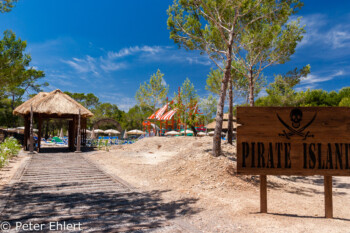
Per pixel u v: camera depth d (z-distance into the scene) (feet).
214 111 117.60
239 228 13.58
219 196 20.84
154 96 106.01
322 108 16.78
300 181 35.32
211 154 31.48
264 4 38.73
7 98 120.37
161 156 49.73
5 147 40.81
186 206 17.89
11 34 42.27
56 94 59.06
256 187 24.54
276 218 15.14
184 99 95.20
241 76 57.88
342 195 27.55
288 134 16.74
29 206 17.19
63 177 28.35
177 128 111.34
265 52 51.62
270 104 65.82
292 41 47.80
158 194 21.40
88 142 78.74
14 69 41.83
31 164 36.55
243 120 16.94
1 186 22.84
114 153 52.31
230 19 42.32
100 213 15.96
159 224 14.16
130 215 15.83
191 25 40.63
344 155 16.44
